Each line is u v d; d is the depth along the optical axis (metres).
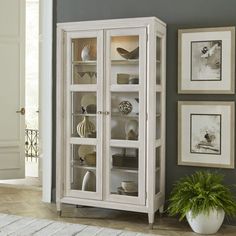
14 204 4.90
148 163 4.07
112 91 4.22
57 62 4.40
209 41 4.22
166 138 4.46
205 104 4.25
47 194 5.00
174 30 4.39
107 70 4.23
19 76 5.93
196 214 3.83
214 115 4.23
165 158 4.45
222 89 4.19
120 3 4.60
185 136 4.34
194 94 4.32
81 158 4.39
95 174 4.32
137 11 4.54
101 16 4.69
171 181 4.45
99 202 4.28
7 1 5.85
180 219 3.94
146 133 4.08
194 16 4.31
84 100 4.36
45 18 5.00
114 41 4.19
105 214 4.53
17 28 5.89
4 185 5.84
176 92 4.40
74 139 4.39
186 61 4.31
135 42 4.11
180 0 4.36
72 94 4.41
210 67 4.22
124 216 4.46
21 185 5.80
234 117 4.17
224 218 4.23
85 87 4.32
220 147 4.21
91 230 3.89
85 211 4.63
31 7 8.08
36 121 8.50
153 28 4.00
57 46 4.39
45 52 5.00
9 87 5.88
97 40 4.25
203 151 4.28
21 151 6.00
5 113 5.89
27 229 3.88
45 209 4.70
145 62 4.06
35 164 7.88
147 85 4.06
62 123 4.43
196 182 4.03
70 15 4.83
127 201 4.17
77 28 4.30
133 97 4.16
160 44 4.29
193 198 3.88
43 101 5.03
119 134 4.21
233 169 4.21
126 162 4.19
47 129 5.01
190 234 3.92
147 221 4.30
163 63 4.33
